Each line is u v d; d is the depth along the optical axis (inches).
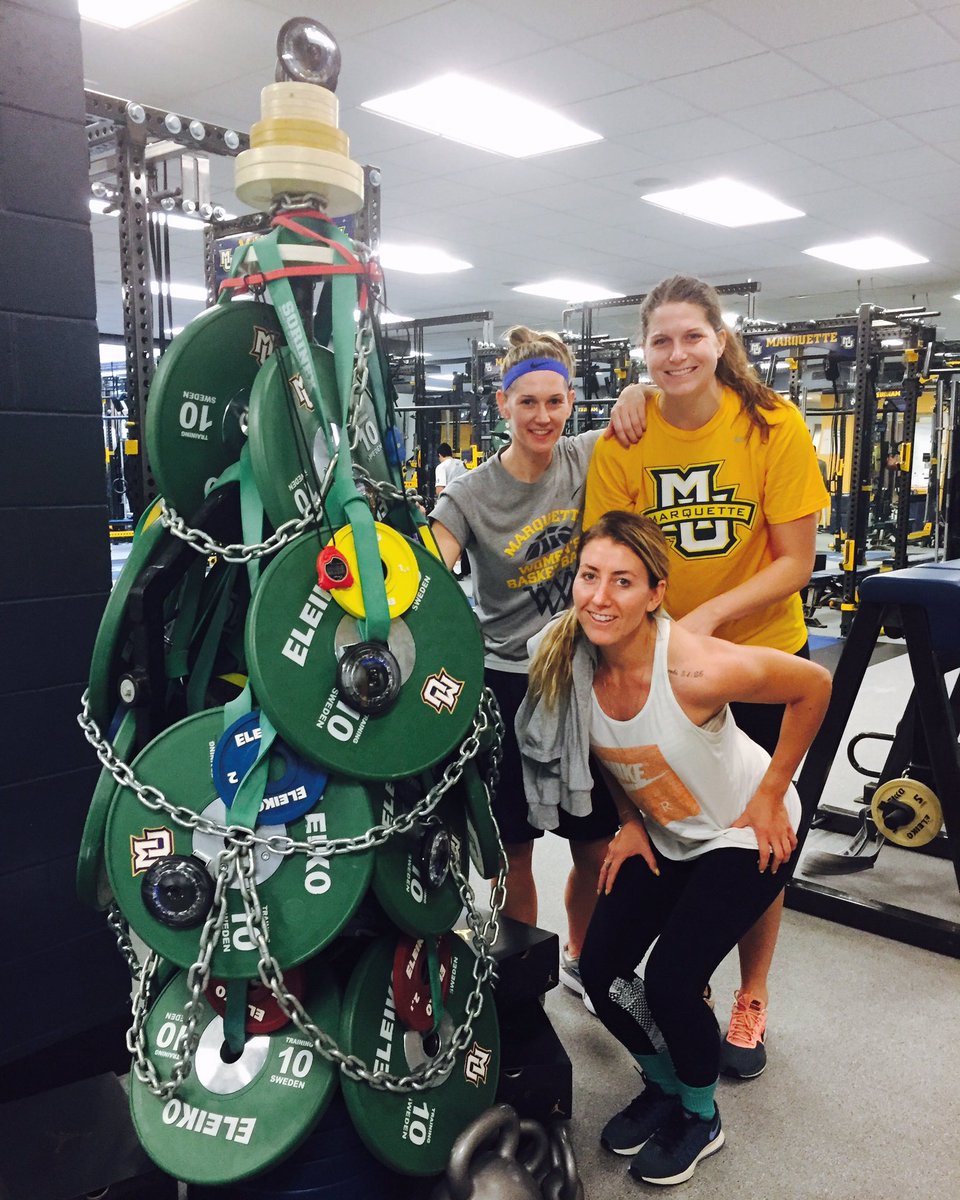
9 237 69.8
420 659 54.7
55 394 73.5
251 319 56.1
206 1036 55.4
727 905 68.0
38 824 75.5
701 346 73.4
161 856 50.8
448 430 589.9
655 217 334.0
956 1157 72.4
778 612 83.4
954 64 206.1
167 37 191.0
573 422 384.8
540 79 212.8
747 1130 75.7
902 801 114.7
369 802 52.3
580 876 91.0
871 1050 86.4
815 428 453.1
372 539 52.5
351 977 56.0
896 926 107.1
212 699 57.9
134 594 52.1
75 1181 55.8
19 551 72.6
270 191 54.0
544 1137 62.7
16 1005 75.3
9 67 68.6
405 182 291.6
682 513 81.0
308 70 54.7
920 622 102.0
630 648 67.1
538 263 408.5
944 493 345.4
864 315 283.0
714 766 68.2
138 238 108.9
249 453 53.8
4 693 72.8
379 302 58.4
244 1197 55.4
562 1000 95.9
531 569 85.7
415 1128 56.1
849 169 280.5
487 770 62.3
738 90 220.5
